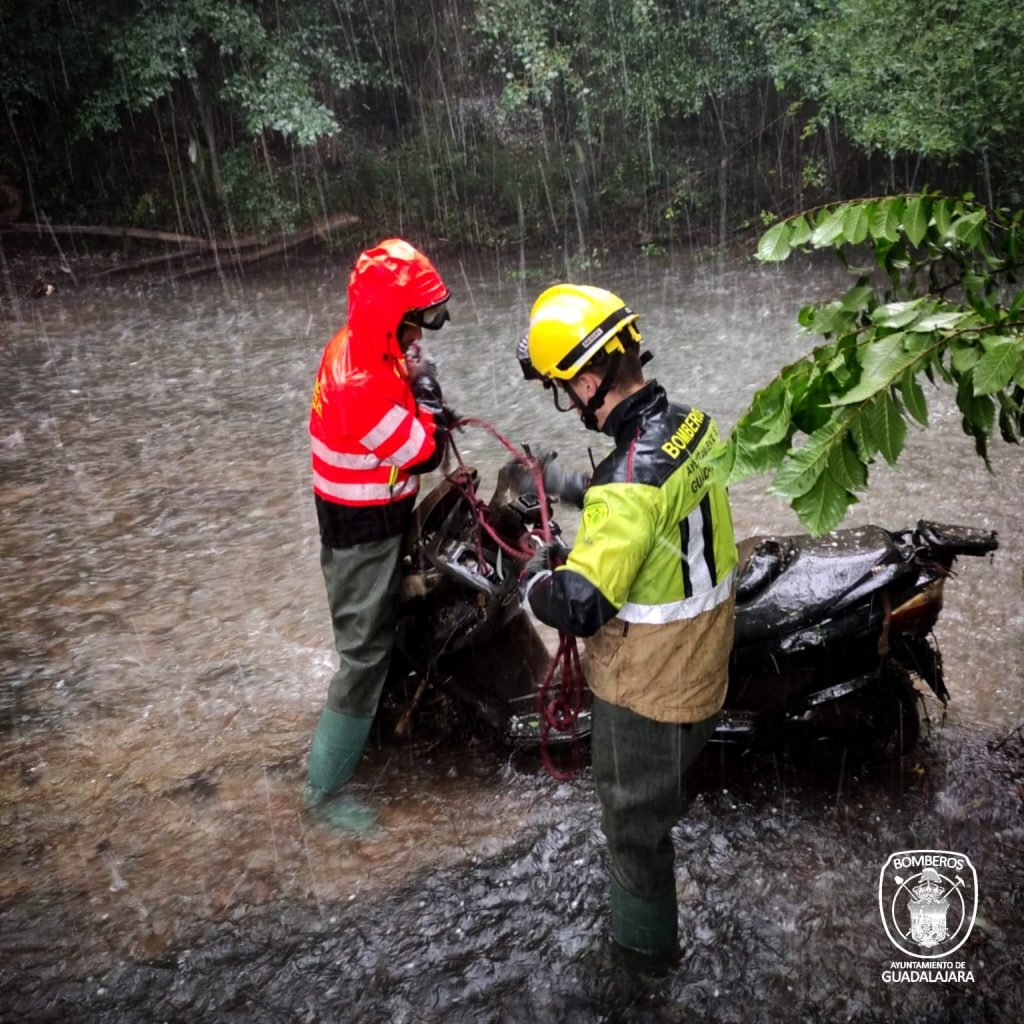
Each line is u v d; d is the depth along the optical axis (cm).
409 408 301
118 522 579
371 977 264
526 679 345
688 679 234
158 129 1579
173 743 368
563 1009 252
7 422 788
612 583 216
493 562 332
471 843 311
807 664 313
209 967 269
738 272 1243
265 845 314
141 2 1389
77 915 289
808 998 251
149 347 1030
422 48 1623
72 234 1563
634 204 1515
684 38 1365
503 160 1544
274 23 1470
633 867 250
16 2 1389
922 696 353
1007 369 175
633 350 234
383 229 1549
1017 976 254
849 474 181
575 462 631
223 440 721
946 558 317
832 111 1158
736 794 323
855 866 292
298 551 528
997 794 317
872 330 198
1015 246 231
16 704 396
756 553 330
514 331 1022
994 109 1001
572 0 1381
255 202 1513
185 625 455
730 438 197
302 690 399
